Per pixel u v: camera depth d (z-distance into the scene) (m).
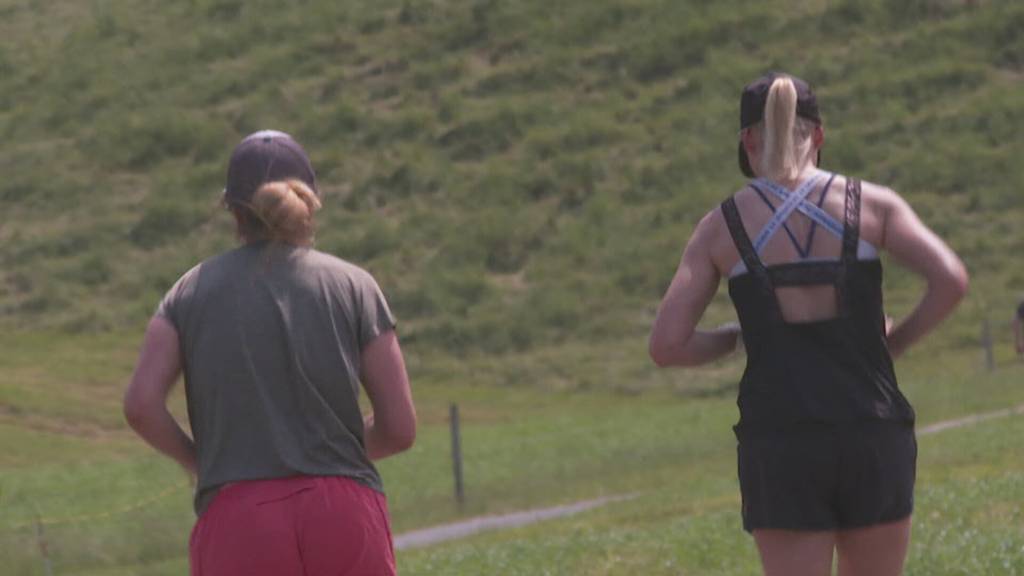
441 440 127.62
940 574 34.69
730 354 19.19
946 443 86.38
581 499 93.56
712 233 18.70
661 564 42.19
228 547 16.84
